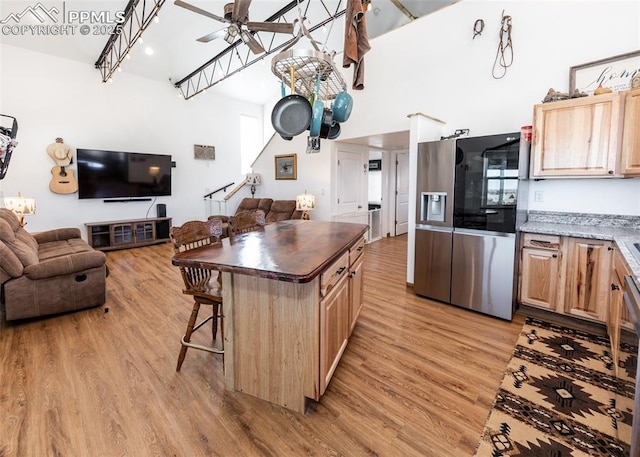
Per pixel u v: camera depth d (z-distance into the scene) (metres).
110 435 1.52
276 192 6.81
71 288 2.86
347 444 1.48
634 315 1.31
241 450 1.45
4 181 4.89
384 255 5.33
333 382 1.94
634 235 2.34
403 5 5.02
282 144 6.51
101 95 5.79
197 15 4.79
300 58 1.92
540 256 2.74
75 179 5.52
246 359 1.78
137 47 5.38
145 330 2.60
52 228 5.37
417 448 1.46
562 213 2.96
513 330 2.62
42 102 5.18
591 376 1.97
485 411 1.69
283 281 1.48
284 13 4.66
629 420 1.33
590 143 2.49
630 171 2.34
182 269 1.98
